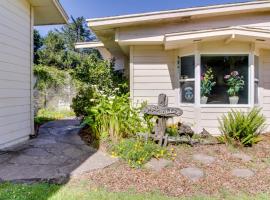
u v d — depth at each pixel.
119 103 6.12
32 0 6.54
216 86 6.77
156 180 3.95
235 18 7.34
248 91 6.75
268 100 7.36
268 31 6.19
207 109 6.75
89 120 6.15
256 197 3.49
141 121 6.27
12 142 5.77
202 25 7.26
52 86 13.03
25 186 3.53
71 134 7.07
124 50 8.48
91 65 9.69
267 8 7.13
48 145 5.77
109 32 7.61
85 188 3.60
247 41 6.66
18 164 4.41
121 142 5.30
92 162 4.58
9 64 5.63
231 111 6.45
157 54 7.47
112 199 3.28
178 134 6.15
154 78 7.45
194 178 4.05
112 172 4.18
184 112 7.11
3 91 5.37
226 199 3.42
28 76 6.62
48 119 10.41
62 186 3.64
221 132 6.39
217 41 6.70
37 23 8.16
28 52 6.65
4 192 3.28
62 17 7.65
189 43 6.77
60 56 23.52
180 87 7.30
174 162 4.69
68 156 4.93
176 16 6.91
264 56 7.34
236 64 6.77
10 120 5.67
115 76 9.08
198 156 5.04
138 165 4.43
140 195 3.45
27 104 6.54
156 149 5.06
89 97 7.55
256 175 4.25
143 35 7.07
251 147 5.77
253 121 5.90
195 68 6.71
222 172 4.33
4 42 5.40
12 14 5.77
